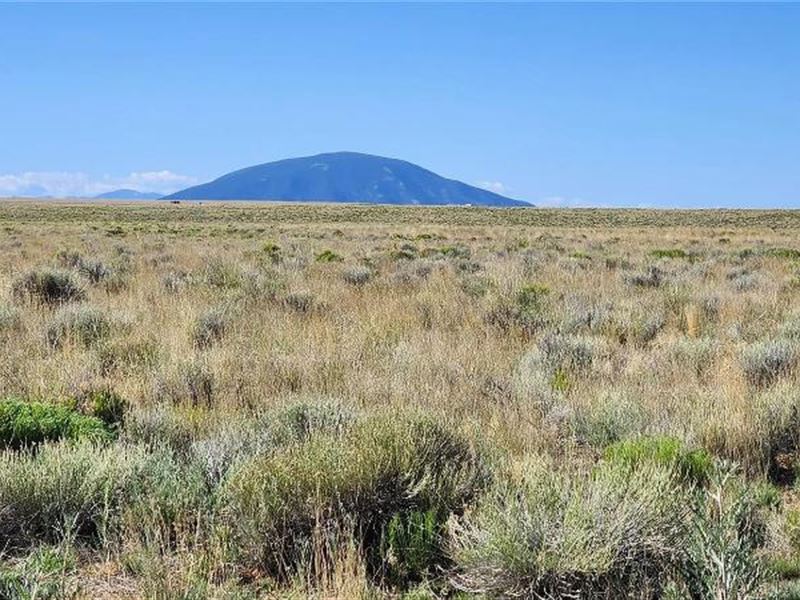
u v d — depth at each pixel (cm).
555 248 3591
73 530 491
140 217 9100
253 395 799
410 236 4750
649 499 436
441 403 743
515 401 760
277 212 10506
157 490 507
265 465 492
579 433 699
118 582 429
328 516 467
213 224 7319
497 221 8394
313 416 657
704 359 972
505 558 407
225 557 449
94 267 1881
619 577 402
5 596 392
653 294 1645
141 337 1048
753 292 1653
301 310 1345
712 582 376
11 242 3544
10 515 485
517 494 467
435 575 447
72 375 836
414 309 1322
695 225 7725
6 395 777
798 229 6669
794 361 916
